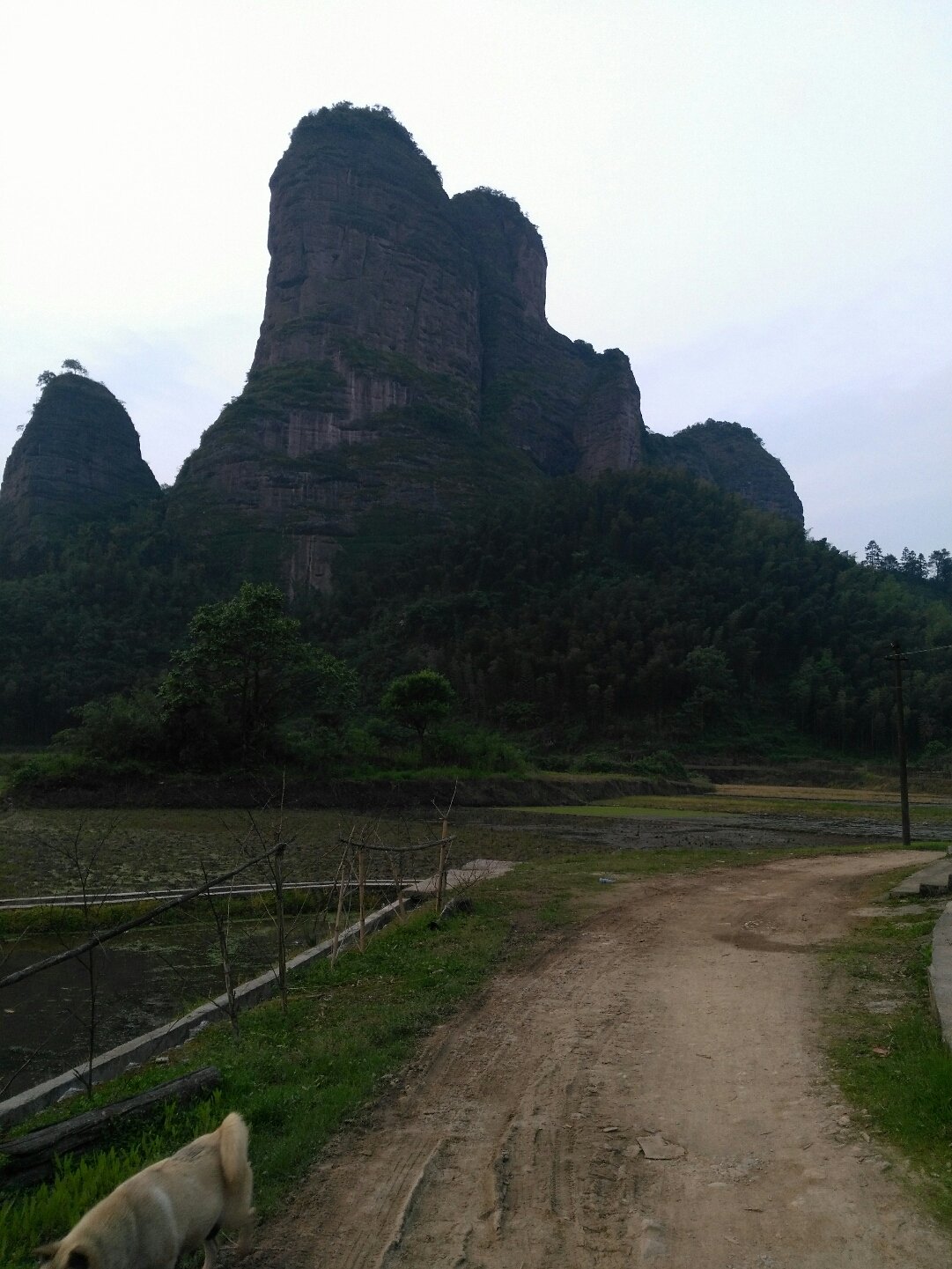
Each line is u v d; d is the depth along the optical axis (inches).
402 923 481.4
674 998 329.4
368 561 4384.8
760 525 4461.1
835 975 353.7
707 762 2952.8
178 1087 222.7
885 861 792.9
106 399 5418.3
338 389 4904.0
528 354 6451.8
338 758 1673.2
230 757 1572.3
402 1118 222.4
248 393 4963.1
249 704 1598.2
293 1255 158.1
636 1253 156.6
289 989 365.7
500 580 3897.6
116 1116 203.8
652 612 3560.5
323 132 5708.7
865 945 408.5
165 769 1488.7
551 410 6289.4
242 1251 157.1
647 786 2214.6
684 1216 169.8
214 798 1439.5
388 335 5408.5
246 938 538.0
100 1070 302.5
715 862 773.9
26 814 1256.2
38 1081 316.5
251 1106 218.4
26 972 203.5
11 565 4407.0
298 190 5492.1
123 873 744.3
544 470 6053.2
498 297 6486.2
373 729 1930.4
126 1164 183.6
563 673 3260.3
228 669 1572.3
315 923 489.7
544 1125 215.5
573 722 3171.8
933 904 506.6
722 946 422.9
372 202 5595.5
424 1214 172.2
